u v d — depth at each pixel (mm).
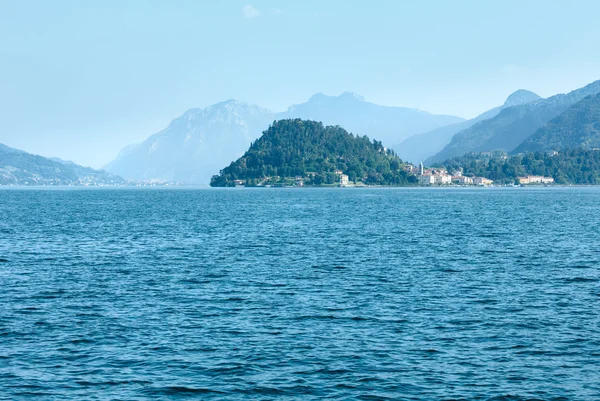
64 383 36875
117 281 68188
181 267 78312
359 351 42469
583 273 73375
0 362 40188
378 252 93375
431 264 80750
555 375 38156
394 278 70188
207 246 101500
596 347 43375
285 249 97250
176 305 56094
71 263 81938
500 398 34938
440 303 56906
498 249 96750
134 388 36188
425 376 38031
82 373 38438
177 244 104500
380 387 36344
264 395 35281
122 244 104500
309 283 67000
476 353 42125
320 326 48781
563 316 51969
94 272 74438
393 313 53031
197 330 47562
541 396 35188
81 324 49250
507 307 55281
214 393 35531
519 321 50281
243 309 54469
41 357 41188
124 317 51562
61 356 41406
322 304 56469
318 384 36781
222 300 58188
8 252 93375
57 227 139250
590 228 134375
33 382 37031
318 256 88812
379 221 158000
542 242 106500
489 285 65750
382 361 40531
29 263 81875
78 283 66938
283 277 70812
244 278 70125
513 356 41531
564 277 70625
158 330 47562
